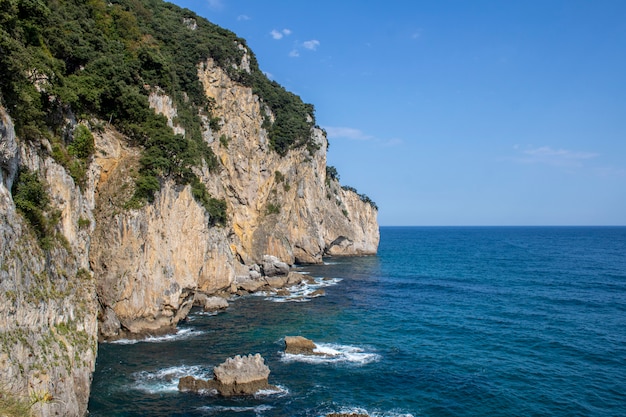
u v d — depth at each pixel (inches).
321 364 1328.7
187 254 1785.2
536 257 4968.0
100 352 1375.5
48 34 1482.5
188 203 1807.3
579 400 1104.8
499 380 1222.3
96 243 1471.5
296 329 1728.6
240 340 1560.0
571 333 1689.2
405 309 2129.7
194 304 2129.7
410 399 1099.3
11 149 778.8
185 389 1112.2
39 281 835.4
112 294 1473.9
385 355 1419.8
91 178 1380.4
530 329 1749.5
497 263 4291.3
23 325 754.8
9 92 892.6
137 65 1953.7
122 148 1649.9
